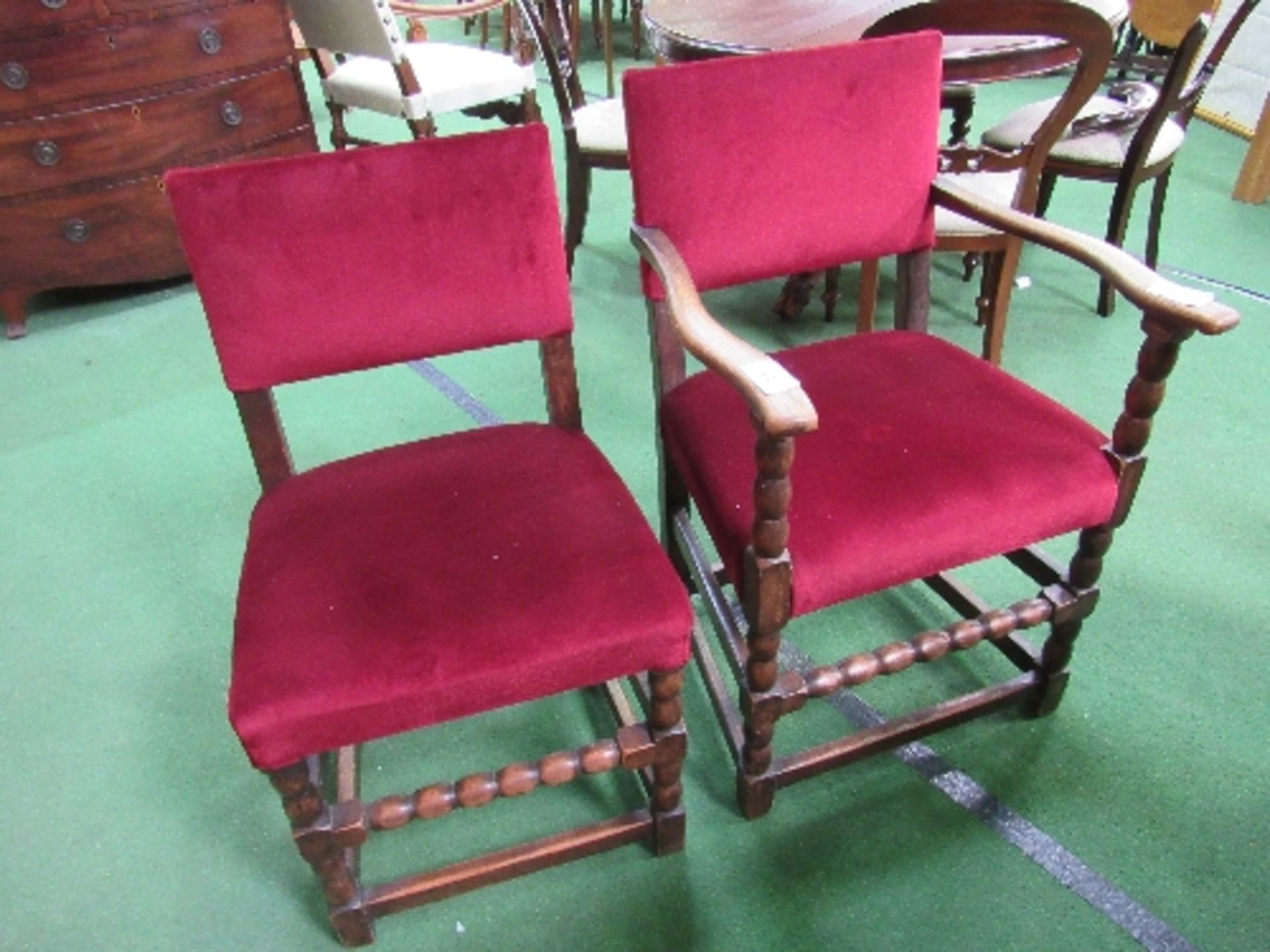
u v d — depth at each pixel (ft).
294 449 6.53
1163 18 7.62
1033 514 3.40
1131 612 4.90
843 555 3.22
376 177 3.38
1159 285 3.24
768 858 3.91
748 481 3.51
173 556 5.68
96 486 6.32
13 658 5.01
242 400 3.65
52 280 8.13
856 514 3.30
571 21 12.33
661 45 6.34
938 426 3.66
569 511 3.43
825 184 4.02
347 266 3.48
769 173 3.92
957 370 4.01
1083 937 3.56
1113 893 3.69
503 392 7.08
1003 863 3.83
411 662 2.92
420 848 4.02
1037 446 3.54
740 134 3.80
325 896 3.60
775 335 7.55
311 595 3.14
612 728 4.51
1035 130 6.37
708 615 4.83
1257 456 5.95
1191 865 3.78
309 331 3.55
